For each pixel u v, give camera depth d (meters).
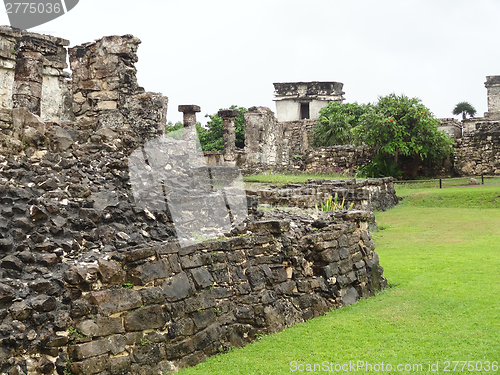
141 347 5.38
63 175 6.67
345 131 39.72
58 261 5.47
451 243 13.10
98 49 13.98
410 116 28.75
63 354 4.88
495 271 9.91
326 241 8.31
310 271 8.12
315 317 7.69
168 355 5.62
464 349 6.14
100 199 6.54
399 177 28.59
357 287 8.70
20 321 4.73
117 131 7.91
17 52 11.85
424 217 17.27
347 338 6.66
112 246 6.03
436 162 30.09
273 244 7.59
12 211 5.68
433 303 8.09
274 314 7.04
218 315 6.36
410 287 9.15
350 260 8.70
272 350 6.26
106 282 5.39
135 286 5.59
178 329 5.76
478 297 8.23
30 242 5.50
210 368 5.68
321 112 44.25
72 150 7.22
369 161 30.02
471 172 29.94
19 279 5.07
